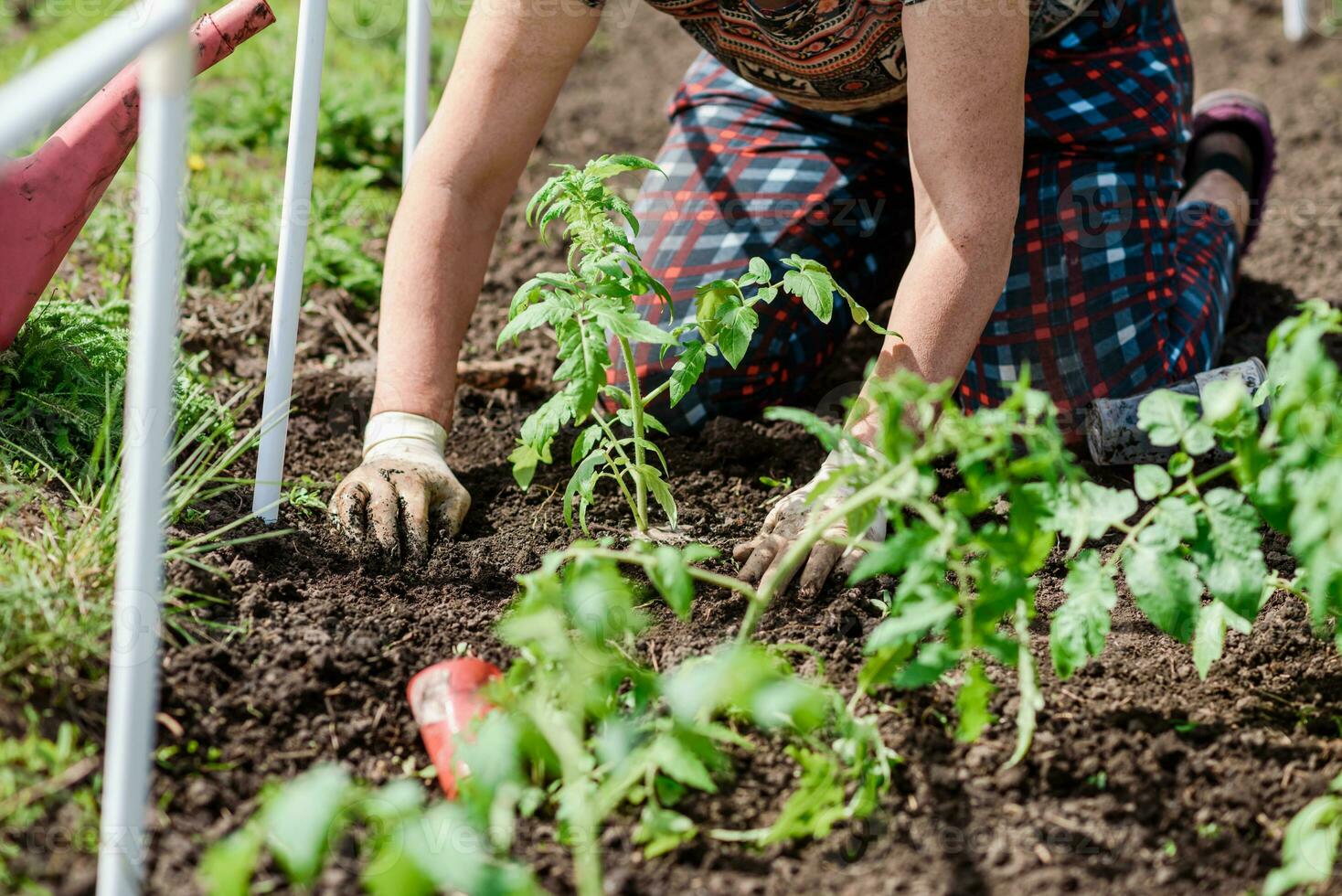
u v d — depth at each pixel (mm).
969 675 1566
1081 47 2557
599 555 1564
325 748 1698
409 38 2455
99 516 1870
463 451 2518
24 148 2865
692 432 2568
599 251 1947
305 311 2965
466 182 2260
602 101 4391
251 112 3768
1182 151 2719
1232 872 1547
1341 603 1624
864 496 1539
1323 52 4582
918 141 1995
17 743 1567
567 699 1576
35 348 2180
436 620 1930
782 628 1926
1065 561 2170
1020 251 2494
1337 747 1727
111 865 1350
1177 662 1917
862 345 3008
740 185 2691
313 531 2127
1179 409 1606
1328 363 1462
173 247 1311
